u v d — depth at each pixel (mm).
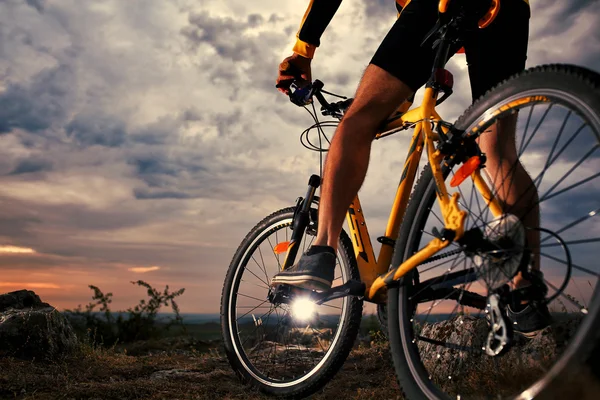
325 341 3863
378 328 4824
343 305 2621
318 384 2631
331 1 2504
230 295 3068
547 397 1335
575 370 1269
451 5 1942
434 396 1732
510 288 1623
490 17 2109
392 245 2250
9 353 3461
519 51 2291
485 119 1750
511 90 1658
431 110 2002
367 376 3162
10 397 2639
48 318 3674
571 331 2139
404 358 1875
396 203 2246
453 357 2717
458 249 1728
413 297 1931
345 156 2080
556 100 1497
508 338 1535
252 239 3064
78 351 3789
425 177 1957
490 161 2109
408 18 2070
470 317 2801
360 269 2412
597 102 1366
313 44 2615
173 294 6688
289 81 2734
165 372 3238
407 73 2078
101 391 2674
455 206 1678
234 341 3010
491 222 1661
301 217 2672
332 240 2104
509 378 2180
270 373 3172
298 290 2396
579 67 1473
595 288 1297
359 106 2113
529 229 1550
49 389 2748
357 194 2258
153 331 6594
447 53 1999
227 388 2891
